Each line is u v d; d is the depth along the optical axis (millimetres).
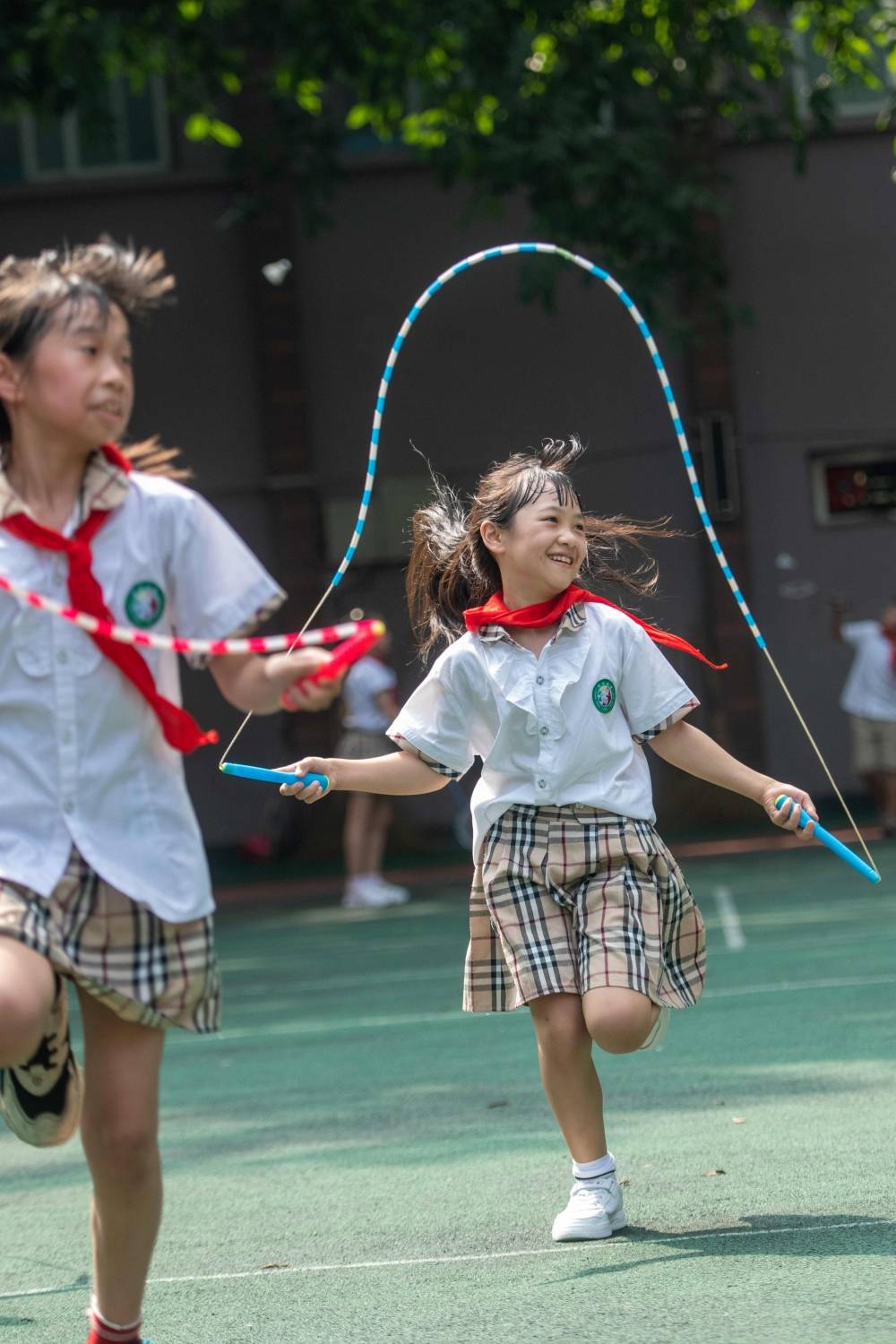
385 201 22922
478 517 4648
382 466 22984
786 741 22984
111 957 3102
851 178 23078
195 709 22312
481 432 23062
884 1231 4051
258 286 22703
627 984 4262
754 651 22938
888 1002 8211
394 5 17172
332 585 3777
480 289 23047
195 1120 6629
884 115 19516
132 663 3137
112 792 3139
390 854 21953
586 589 4793
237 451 22812
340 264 22906
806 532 23094
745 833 21469
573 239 17453
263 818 22297
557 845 4449
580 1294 3701
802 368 23078
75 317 3102
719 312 18734
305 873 20625
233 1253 4438
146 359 22719
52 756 3119
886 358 23141
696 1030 7781
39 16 16125
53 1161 6121
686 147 22625
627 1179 4910
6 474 3186
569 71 17500
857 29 18781
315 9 17500
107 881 3084
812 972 9562
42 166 22734
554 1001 4383
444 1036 8461
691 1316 3428
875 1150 5035
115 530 3180
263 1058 8156
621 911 4367
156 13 17719
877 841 19516
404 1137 5941
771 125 18844
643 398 22984
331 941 13812
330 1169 5477
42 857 3088
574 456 4754
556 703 4457
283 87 19391
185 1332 3660
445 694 4555
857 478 23188
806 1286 3598
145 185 22625
